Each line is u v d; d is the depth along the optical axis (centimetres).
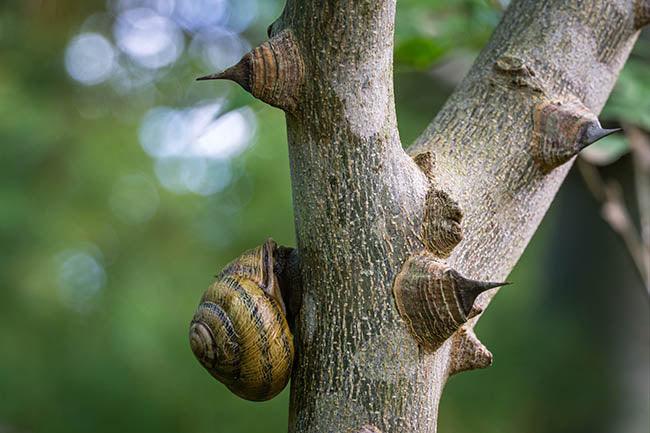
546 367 183
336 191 62
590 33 66
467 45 87
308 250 63
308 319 63
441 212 62
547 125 64
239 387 64
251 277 64
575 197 155
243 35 162
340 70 61
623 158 91
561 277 167
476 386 228
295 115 62
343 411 62
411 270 62
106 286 295
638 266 83
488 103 65
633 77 84
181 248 305
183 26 263
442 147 64
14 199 263
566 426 172
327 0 61
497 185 64
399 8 86
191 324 64
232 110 76
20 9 231
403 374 62
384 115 62
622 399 155
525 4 67
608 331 157
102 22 260
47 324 285
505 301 235
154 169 303
